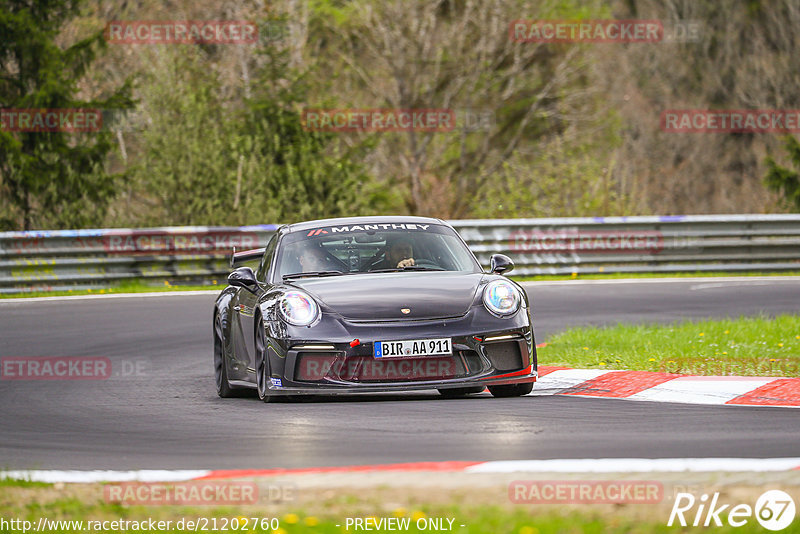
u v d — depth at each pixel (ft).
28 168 302.86
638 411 83.71
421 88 435.53
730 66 538.47
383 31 423.64
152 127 279.28
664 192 522.06
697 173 526.16
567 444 69.41
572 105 441.27
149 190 278.05
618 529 48.67
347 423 79.71
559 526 48.85
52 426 85.97
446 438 72.43
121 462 69.10
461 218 419.33
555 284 217.15
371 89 436.35
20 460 71.10
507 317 89.61
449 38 433.07
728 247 240.53
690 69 534.37
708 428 74.95
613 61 513.45
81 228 277.03
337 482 58.70
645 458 64.08
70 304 190.39
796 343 120.67
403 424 78.48
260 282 101.50
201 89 288.10
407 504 53.57
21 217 307.99
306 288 93.04
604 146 449.48
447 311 88.63
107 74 401.49
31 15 320.29
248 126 310.04
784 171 377.09
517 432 74.18
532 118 451.12
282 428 79.00
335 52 446.60
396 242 102.78
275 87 320.09
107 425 85.30
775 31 552.41
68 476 63.16
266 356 89.97
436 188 427.74
